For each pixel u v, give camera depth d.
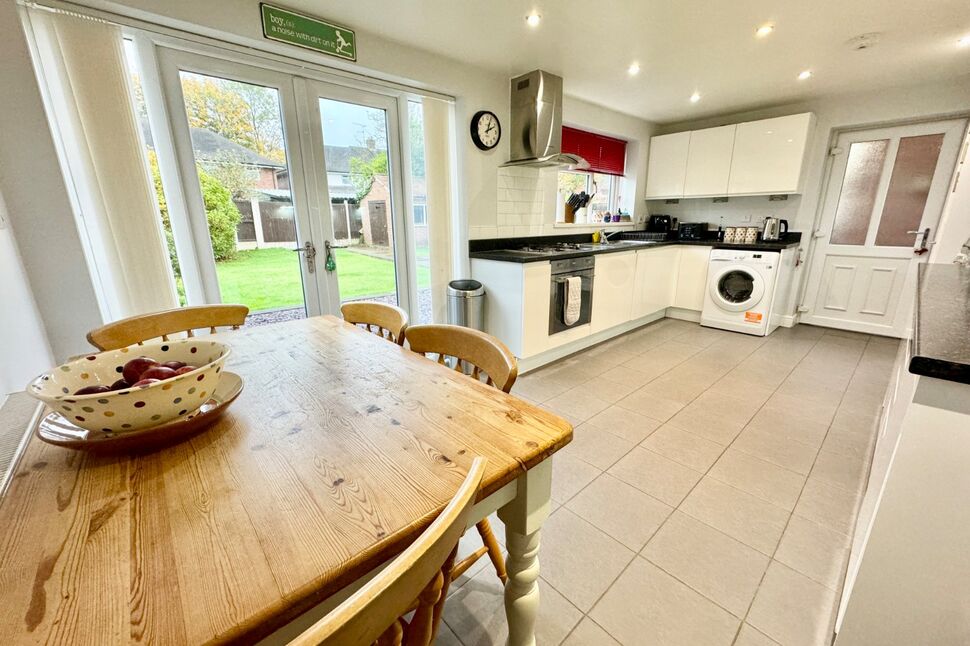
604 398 2.61
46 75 1.66
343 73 2.48
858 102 3.54
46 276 1.65
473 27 2.31
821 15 2.17
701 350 3.52
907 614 0.87
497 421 0.78
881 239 3.74
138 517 0.54
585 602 1.23
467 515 0.46
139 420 0.67
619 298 3.73
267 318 2.49
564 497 1.68
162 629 0.39
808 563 1.35
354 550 0.48
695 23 2.26
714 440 2.10
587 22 2.25
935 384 0.77
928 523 0.82
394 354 1.17
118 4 1.68
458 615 1.20
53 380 0.74
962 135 3.27
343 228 2.72
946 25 2.27
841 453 1.97
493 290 3.07
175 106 2.02
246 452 0.68
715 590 1.26
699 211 4.69
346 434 0.74
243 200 2.30
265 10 2.01
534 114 3.08
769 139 3.76
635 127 4.44
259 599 0.42
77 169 1.76
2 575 0.45
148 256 1.95
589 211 4.53
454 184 3.18
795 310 4.25
